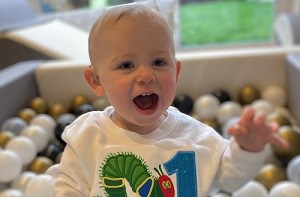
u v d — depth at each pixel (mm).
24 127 1278
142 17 569
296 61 1342
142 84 559
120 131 622
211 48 2596
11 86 1314
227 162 647
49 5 2586
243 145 632
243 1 2656
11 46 1743
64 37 1880
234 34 2672
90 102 1505
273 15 2562
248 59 1457
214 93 1454
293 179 1018
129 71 566
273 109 1380
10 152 1097
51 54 1705
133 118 580
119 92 570
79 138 626
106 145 615
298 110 1334
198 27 2699
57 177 636
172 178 614
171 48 583
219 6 2723
